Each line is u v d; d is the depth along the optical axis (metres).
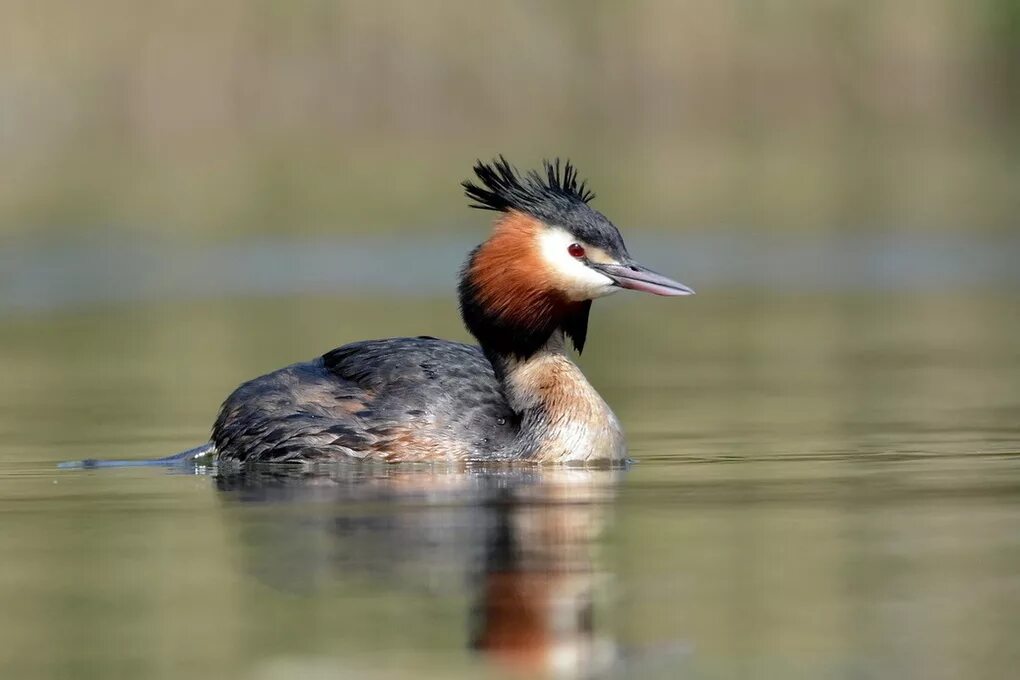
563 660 7.46
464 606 8.35
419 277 27.45
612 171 38.31
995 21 43.66
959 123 42.75
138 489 12.09
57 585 9.00
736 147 40.81
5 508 11.32
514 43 38.97
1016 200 36.06
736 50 40.84
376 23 37.84
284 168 36.91
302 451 13.20
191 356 20.16
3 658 7.69
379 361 13.58
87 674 7.41
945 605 8.27
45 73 36.41
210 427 15.49
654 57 40.06
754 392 17.30
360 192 34.84
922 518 10.40
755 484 11.85
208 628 8.04
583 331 13.61
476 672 7.30
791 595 8.50
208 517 10.77
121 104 36.59
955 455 13.15
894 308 24.77
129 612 8.41
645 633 7.86
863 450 13.52
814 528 10.12
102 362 20.17
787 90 41.53
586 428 13.09
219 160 36.66
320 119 37.31
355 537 9.97
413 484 12.05
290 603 8.48
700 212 34.16
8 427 15.59
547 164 14.51
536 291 13.26
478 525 10.30
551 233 13.24
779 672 7.25
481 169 13.60
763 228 32.97
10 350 21.44
